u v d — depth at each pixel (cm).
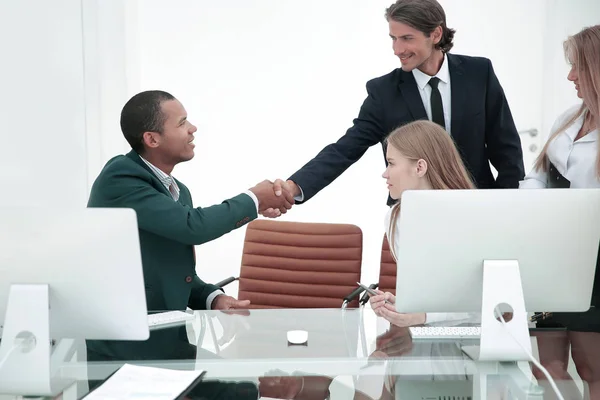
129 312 173
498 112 303
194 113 487
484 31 483
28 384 166
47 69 425
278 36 483
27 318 168
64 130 432
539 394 157
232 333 204
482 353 174
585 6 474
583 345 186
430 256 177
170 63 481
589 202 175
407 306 183
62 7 424
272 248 318
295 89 488
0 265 171
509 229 175
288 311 230
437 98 300
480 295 182
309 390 162
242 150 493
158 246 247
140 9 475
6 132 422
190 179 495
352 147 317
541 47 482
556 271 179
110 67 447
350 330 205
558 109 485
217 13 479
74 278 171
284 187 300
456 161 236
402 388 162
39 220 169
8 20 416
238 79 486
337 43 484
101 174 247
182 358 182
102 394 159
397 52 292
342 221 504
